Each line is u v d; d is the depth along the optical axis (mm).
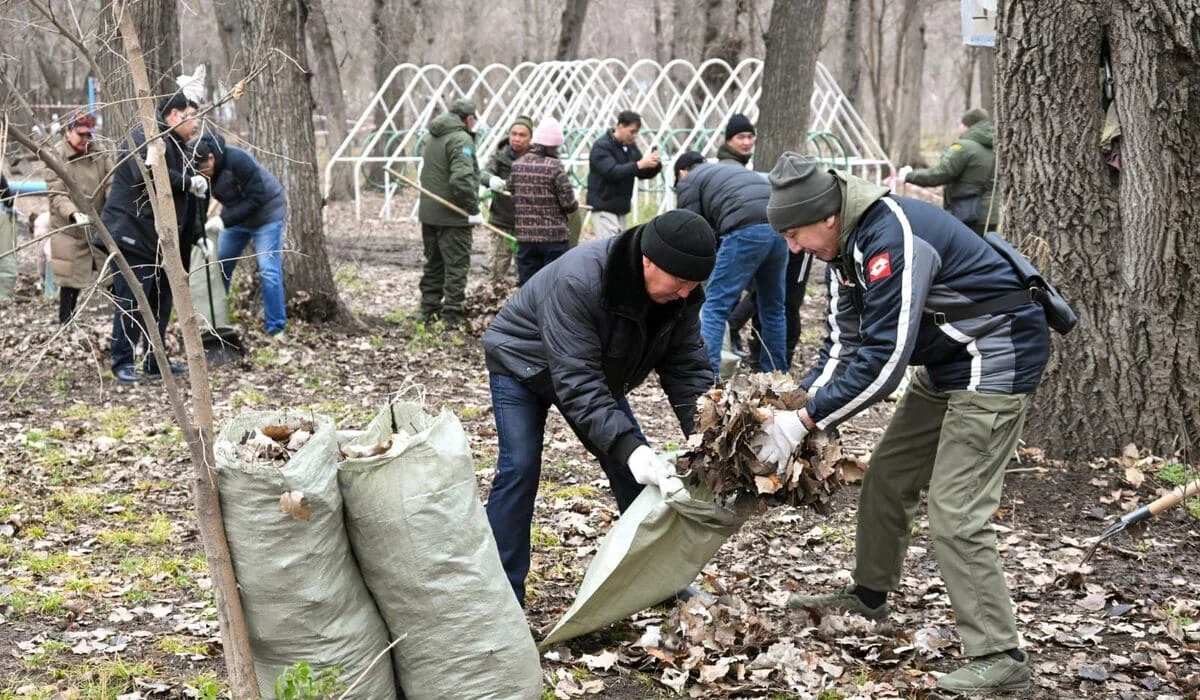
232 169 9195
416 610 3279
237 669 3045
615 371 4051
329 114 26016
